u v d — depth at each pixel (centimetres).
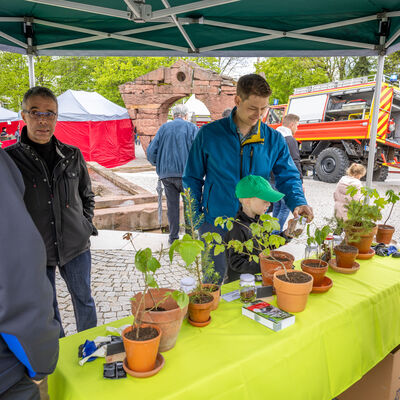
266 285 167
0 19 307
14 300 81
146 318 114
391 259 218
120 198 629
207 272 157
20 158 199
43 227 205
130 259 437
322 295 165
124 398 98
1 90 2375
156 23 314
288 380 127
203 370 110
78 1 257
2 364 87
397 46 310
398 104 1130
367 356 161
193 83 1290
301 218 194
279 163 238
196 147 230
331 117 1206
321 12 288
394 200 220
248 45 355
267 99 200
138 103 1395
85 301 227
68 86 2527
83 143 1480
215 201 227
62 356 119
